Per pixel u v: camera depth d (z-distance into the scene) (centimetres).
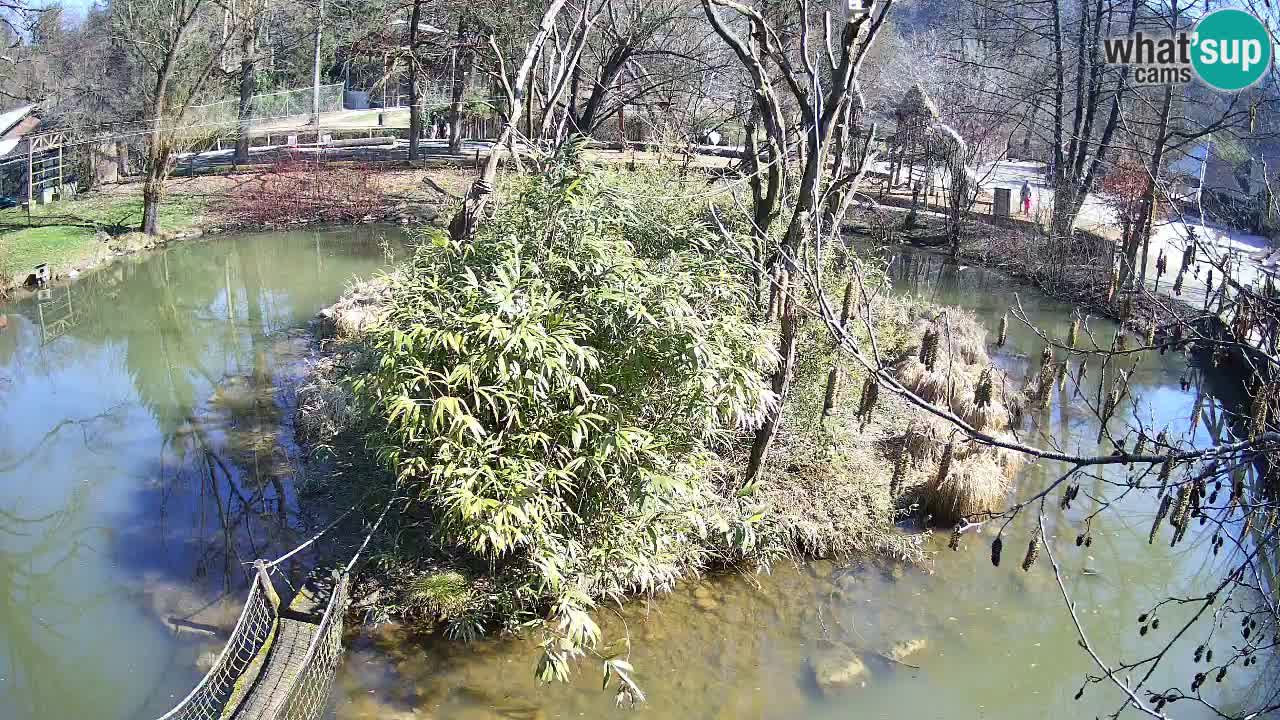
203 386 1198
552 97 1054
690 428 702
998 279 1912
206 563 763
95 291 1698
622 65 1975
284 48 3288
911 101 2394
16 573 761
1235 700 640
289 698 582
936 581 775
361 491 813
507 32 2420
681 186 1089
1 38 2630
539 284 651
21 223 2078
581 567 662
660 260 768
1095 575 798
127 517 852
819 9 1855
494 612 683
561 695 621
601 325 668
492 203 887
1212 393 1197
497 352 612
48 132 2494
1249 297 536
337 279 1788
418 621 677
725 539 768
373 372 688
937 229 2289
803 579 764
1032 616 738
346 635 663
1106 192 1997
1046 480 962
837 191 812
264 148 3309
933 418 948
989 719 620
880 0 827
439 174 2762
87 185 2511
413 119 2931
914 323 1259
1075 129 2155
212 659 646
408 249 1953
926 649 692
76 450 1014
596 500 674
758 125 1923
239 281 1781
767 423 749
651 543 684
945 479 849
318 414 991
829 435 843
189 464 962
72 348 1392
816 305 835
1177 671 679
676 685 638
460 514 645
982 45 2959
